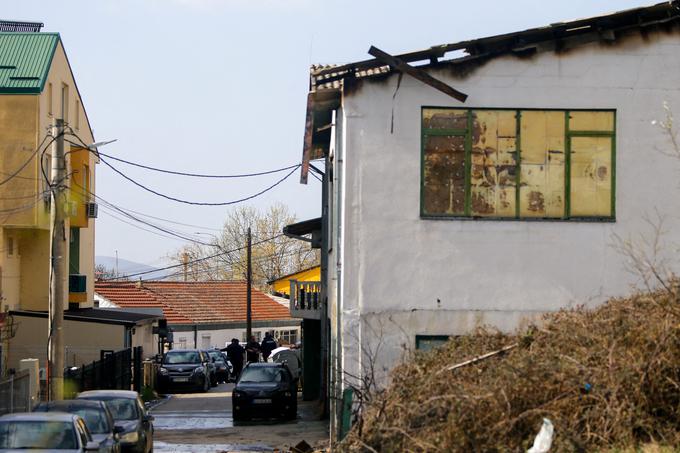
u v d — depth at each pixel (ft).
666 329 41.68
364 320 57.77
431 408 42.42
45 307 122.01
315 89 59.82
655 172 58.39
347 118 58.08
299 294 112.88
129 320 125.39
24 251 121.70
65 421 48.03
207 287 230.89
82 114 132.87
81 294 132.57
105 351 112.88
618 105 58.44
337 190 65.26
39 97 110.52
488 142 58.34
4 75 111.65
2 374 108.58
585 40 58.34
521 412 40.96
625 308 46.29
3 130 110.22
